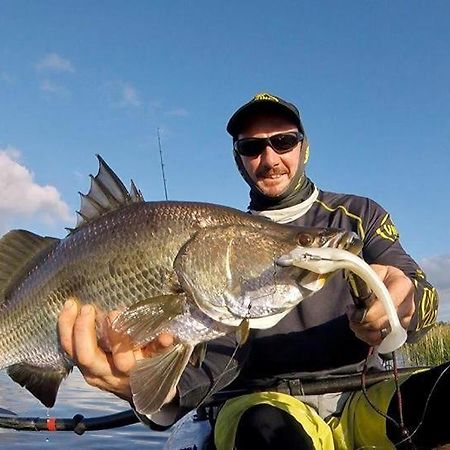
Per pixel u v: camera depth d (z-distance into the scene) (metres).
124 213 0.97
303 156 1.26
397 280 0.87
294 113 1.23
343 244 0.91
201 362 0.99
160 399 0.88
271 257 0.91
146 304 0.89
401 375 0.98
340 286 1.10
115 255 0.93
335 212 1.23
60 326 0.92
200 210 0.95
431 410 0.88
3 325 1.05
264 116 1.23
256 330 1.10
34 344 1.02
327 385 1.02
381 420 0.93
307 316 1.10
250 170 1.26
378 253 1.15
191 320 0.92
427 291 0.98
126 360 0.89
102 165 1.02
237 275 0.92
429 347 3.82
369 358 1.01
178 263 0.91
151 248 0.92
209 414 1.10
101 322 0.93
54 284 0.99
